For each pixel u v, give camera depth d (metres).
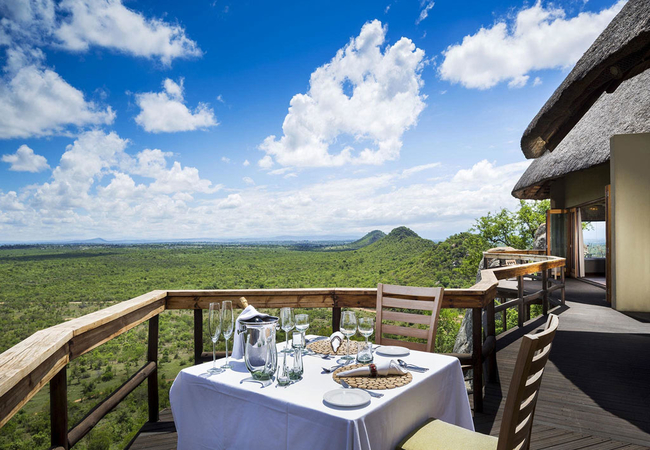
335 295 3.11
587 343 5.08
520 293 6.05
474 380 3.03
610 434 2.72
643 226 6.77
